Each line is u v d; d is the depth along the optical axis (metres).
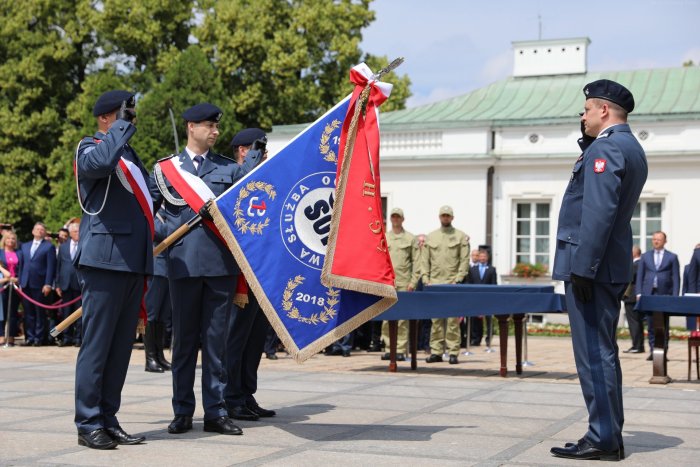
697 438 6.88
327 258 6.60
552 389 10.02
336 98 36.56
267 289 6.76
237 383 7.57
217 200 6.80
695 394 9.73
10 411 7.89
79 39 37.56
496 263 25.45
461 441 6.56
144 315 6.65
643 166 6.12
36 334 16.91
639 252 18.55
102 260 6.27
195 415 7.87
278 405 8.52
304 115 36.69
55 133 37.59
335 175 6.95
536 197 25.16
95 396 6.27
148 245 6.50
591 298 6.05
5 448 6.13
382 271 6.64
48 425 7.13
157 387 9.87
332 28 36.00
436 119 27.59
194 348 6.97
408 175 26.27
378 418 7.69
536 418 7.77
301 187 6.90
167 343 15.91
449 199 25.83
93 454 5.95
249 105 35.75
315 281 6.80
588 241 5.94
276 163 6.90
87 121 35.16
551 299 11.25
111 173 6.33
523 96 28.97
